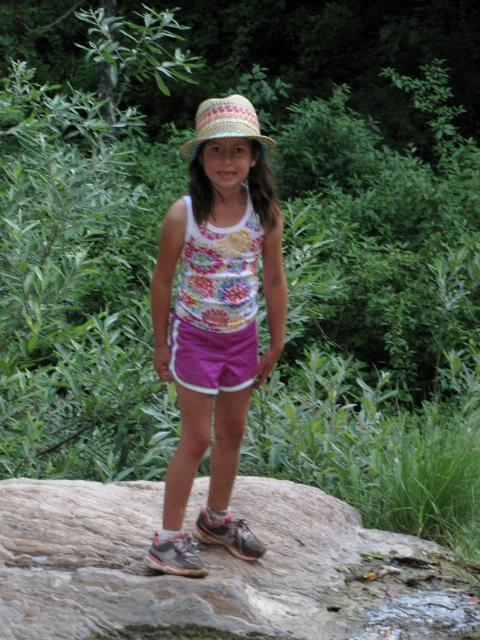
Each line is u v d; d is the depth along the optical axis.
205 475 5.07
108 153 5.95
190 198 3.00
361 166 10.95
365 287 8.71
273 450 4.86
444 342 8.35
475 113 14.85
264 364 3.25
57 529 3.39
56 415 5.36
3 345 4.98
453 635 3.04
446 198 9.46
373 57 15.54
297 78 15.74
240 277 3.04
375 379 8.54
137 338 5.22
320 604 3.22
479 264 6.50
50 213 5.06
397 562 3.64
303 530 3.78
